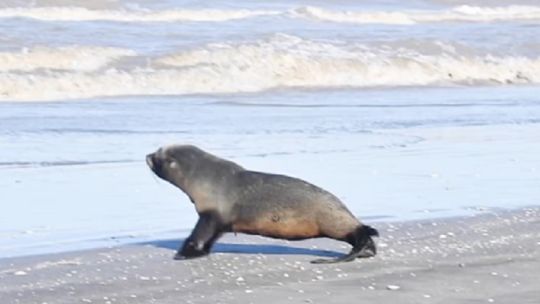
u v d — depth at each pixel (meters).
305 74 102.31
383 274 29.36
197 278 28.78
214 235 31.38
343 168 49.56
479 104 83.81
